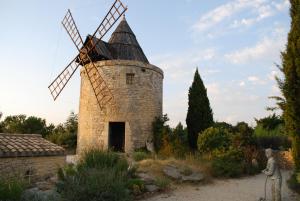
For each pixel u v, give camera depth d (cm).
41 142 1380
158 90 2150
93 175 870
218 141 1617
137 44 2227
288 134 1033
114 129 2334
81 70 2161
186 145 1928
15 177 952
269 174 857
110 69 2002
